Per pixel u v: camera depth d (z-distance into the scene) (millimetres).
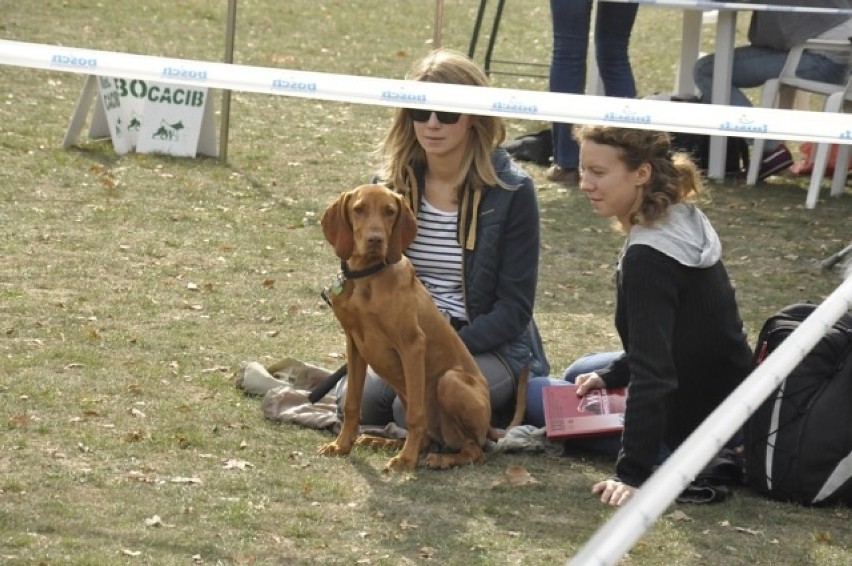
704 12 22875
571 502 8461
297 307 13172
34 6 31812
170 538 7422
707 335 8523
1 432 9008
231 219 16531
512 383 9898
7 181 17172
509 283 9797
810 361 8508
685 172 8297
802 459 8406
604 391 9562
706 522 8180
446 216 9867
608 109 9148
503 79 29641
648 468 8391
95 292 13016
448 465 9008
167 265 14266
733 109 9227
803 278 15391
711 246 8297
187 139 19641
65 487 8117
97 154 19203
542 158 21156
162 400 10078
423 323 9055
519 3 39281
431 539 7699
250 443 9258
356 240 8758
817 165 18766
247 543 7457
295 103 24562
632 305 8234
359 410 9219
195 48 29984
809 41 19797
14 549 7129
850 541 7984
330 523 7867
